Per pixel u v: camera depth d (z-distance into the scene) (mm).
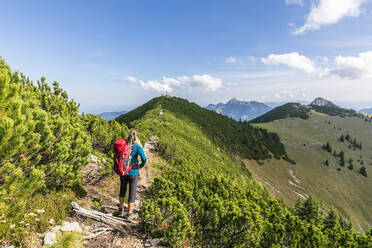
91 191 5789
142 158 4516
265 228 4078
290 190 85875
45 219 3414
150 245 3689
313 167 126438
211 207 4270
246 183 47688
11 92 3064
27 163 3531
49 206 3879
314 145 169250
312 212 34688
